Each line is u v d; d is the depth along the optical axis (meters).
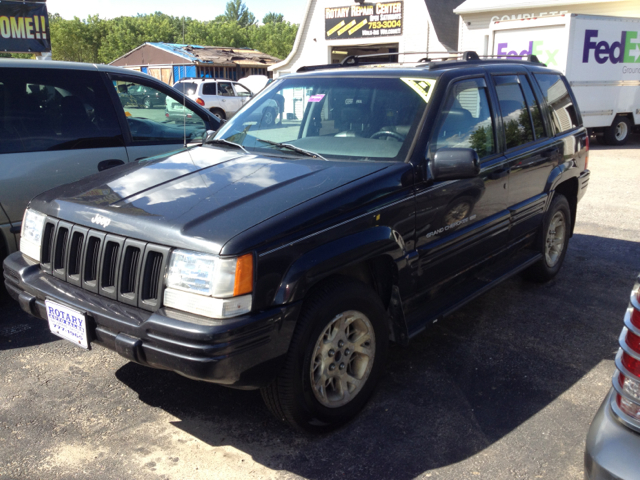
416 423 2.95
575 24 12.76
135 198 2.82
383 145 3.28
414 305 3.31
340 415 2.86
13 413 3.03
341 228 2.69
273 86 4.13
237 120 4.03
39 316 2.95
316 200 2.66
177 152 3.69
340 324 2.78
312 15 24.98
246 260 2.34
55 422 2.96
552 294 4.79
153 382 3.37
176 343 2.32
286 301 2.45
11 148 4.23
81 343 2.68
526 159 4.18
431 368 3.52
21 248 3.23
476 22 17.11
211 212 2.57
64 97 4.54
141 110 5.02
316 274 2.55
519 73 4.41
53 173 4.42
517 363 3.59
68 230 2.83
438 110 3.37
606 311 4.44
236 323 2.31
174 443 2.79
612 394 1.89
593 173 10.54
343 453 2.71
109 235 2.64
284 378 2.55
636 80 14.34
